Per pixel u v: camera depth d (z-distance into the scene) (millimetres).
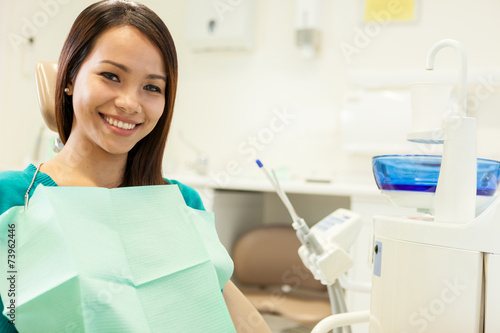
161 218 838
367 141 2500
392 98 2486
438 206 735
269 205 2908
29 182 828
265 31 2902
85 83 824
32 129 3232
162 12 3096
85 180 879
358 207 2078
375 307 783
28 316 703
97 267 733
